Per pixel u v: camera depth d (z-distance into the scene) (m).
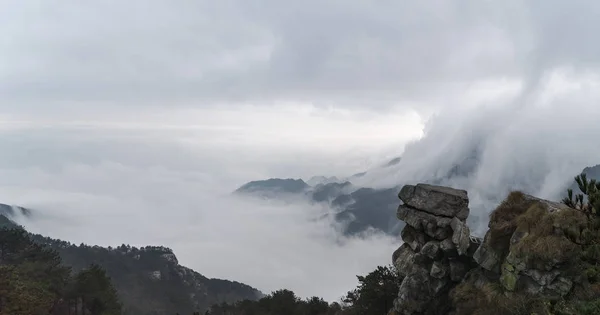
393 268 44.34
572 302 21.22
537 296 24.39
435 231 32.22
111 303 72.31
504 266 26.89
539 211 26.64
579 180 14.23
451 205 32.56
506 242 28.23
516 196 29.56
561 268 23.91
